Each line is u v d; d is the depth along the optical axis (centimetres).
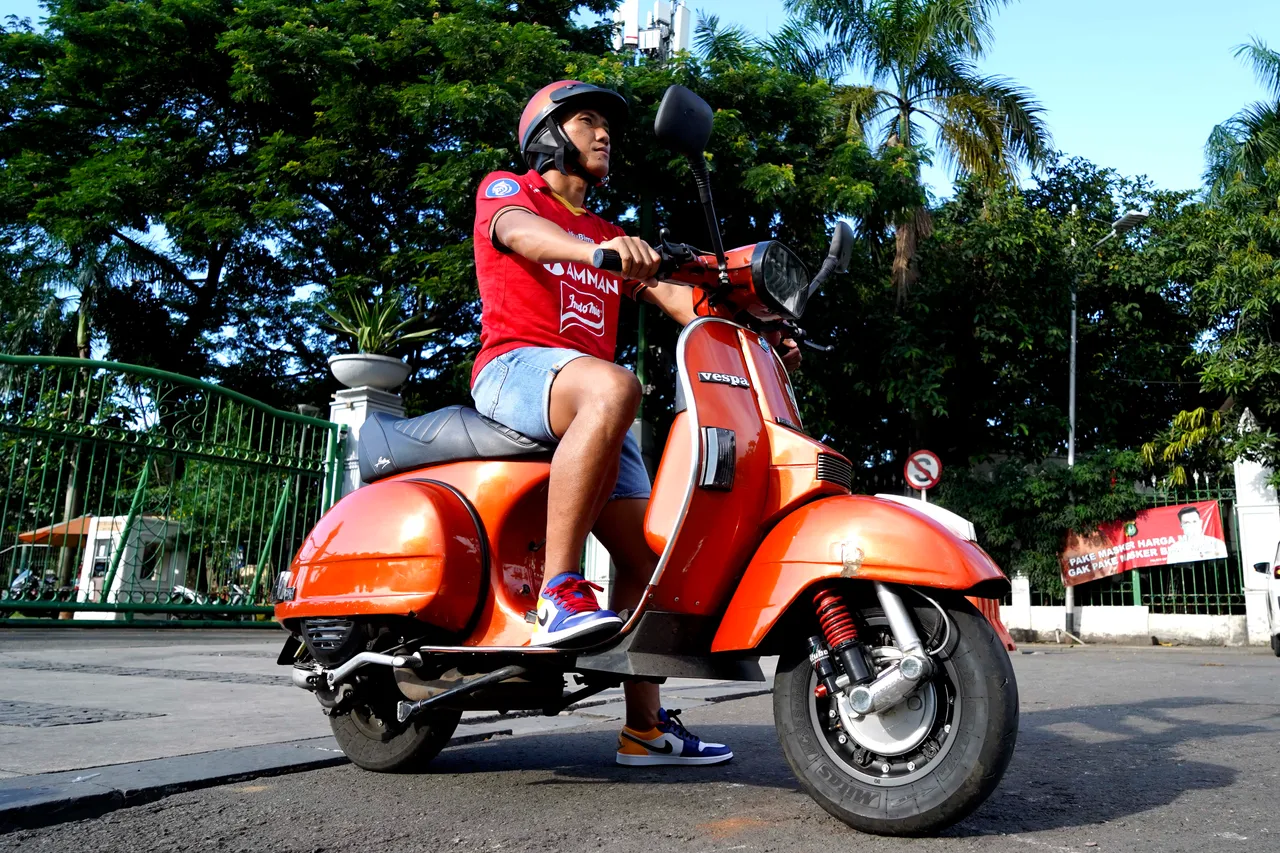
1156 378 1673
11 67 1775
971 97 1602
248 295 1884
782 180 1227
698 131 243
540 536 285
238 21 1512
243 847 220
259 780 290
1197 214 1565
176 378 898
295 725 370
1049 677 710
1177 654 1080
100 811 251
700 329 250
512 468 276
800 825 240
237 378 1842
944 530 225
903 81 1648
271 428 988
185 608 925
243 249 1802
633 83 1298
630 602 284
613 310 292
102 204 1548
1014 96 1634
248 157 1647
